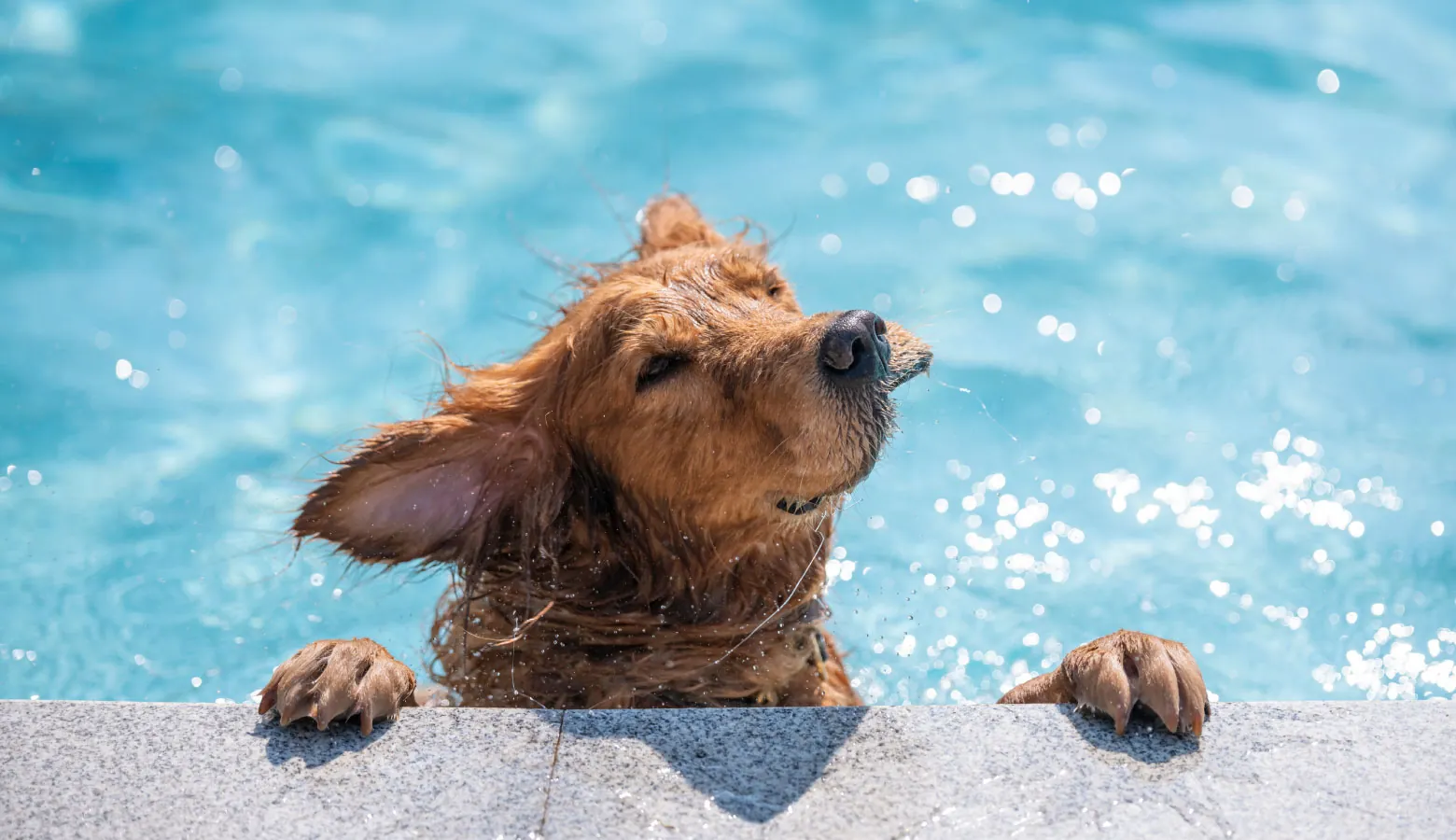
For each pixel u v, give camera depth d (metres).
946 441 2.38
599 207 3.06
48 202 2.96
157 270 2.81
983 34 3.75
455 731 1.38
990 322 2.63
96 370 2.54
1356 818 1.29
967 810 1.31
